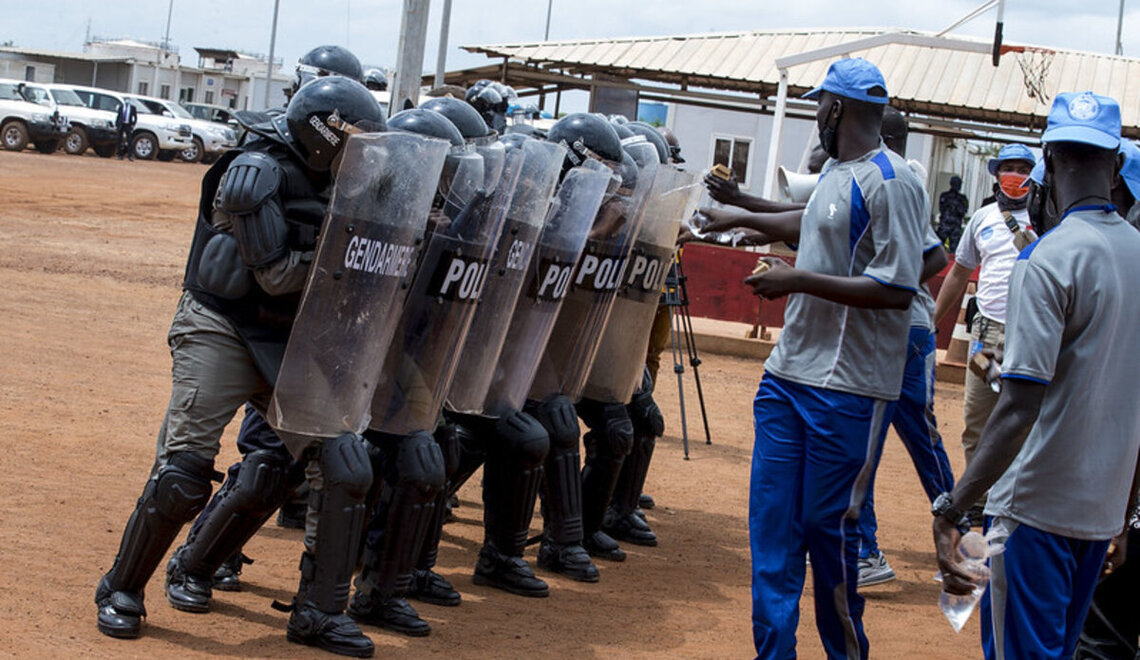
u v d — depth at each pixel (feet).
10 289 46.96
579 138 19.66
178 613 16.81
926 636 19.88
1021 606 12.67
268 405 15.98
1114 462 12.59
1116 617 15.88
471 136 18.51
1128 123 57.26
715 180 19.22
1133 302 12.45
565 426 20.25
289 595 18.31
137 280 53.78
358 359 15.02
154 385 32.89
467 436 19.69
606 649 17.37
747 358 52.42
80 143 133.69
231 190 14.55
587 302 19.86
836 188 15.24
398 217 14.78
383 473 16.96
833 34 65.82
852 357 15.14
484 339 17.62
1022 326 12.17
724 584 21.80
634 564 22.54
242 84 259.19
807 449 15.30
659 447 33.81
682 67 61.67
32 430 26.23
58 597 16.65
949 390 50.42
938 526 12.86
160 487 15.14
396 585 17.10
